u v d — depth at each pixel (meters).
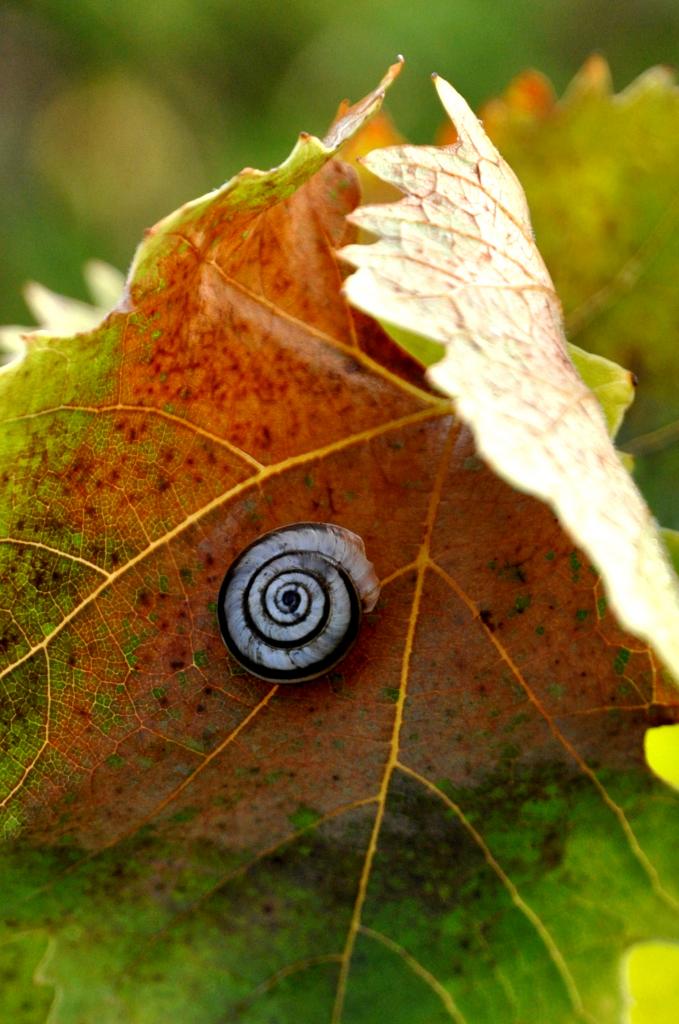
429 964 0.16
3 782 0.18
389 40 0.56
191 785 0.18
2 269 0.58
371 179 0.22
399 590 0.18
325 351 0.19
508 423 0.16
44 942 0.17
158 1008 0.16
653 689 0.17
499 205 0.18
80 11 0.61
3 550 0.18
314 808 0.17
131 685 0.18
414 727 0.18
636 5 0.57
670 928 0.16
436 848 0.17
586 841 0.17
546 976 0.16
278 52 0.62
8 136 0.66
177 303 0.18
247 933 0.17
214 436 0.19
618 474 0.16
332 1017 0.16
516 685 0.18
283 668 0.18
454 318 0.16
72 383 0.18
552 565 0.18
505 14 0.55
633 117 0.23
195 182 0.70
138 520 0.18
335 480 0.19
